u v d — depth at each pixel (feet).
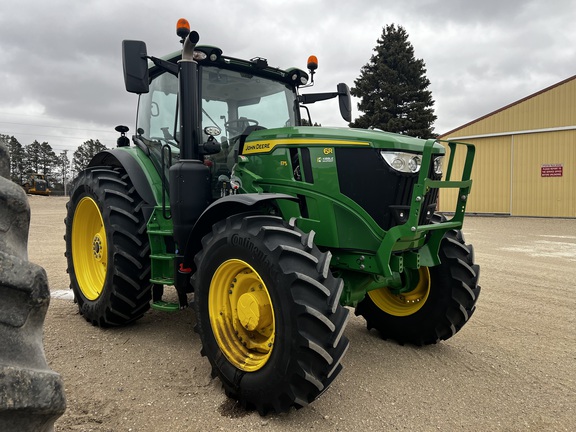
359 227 10.50
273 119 14.28
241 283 9.72
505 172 70.13
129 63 11.05
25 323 4.04
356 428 8.45
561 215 65.26
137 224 13.10
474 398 9.73
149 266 13.10
